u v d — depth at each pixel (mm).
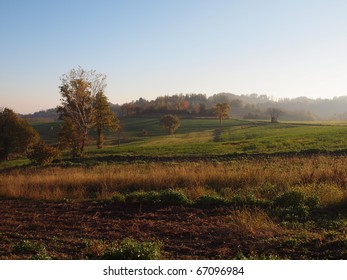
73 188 18750
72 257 9188
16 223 12992
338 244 9070
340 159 23969
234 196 14094
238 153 36500
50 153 40094
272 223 10859
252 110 192625
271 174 17141
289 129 78188
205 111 143250
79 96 55156
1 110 60688
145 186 18141
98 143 60281
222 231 10750
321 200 12977
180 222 12125
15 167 44219
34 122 142000
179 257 9031
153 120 128125
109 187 18531
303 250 8977
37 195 17875
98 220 12961
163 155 40562
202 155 37938
